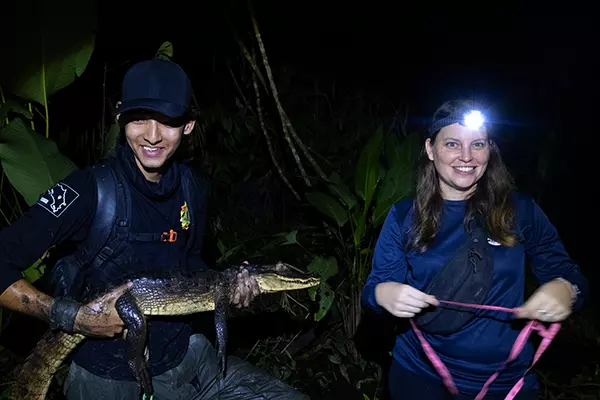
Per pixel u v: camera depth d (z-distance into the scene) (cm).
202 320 133
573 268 109
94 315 103
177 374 116
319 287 177
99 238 105
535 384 109
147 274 110
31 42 159
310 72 332
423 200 110
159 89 103
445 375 107
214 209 258
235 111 282
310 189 243
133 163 106
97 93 247
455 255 106
